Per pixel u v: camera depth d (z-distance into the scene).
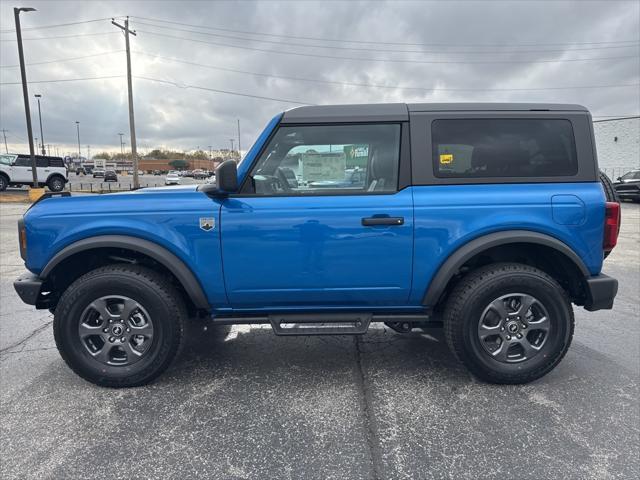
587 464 2.40
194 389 3.26
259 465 2.42
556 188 3.12
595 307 3.21
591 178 3.16
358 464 2.42
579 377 3.39
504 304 3.15
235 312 3.29
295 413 2.93
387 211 3.06
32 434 2.71
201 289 3.16
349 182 3.19
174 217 3.09
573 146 3.16
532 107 3.21
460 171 3.15
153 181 51.94
